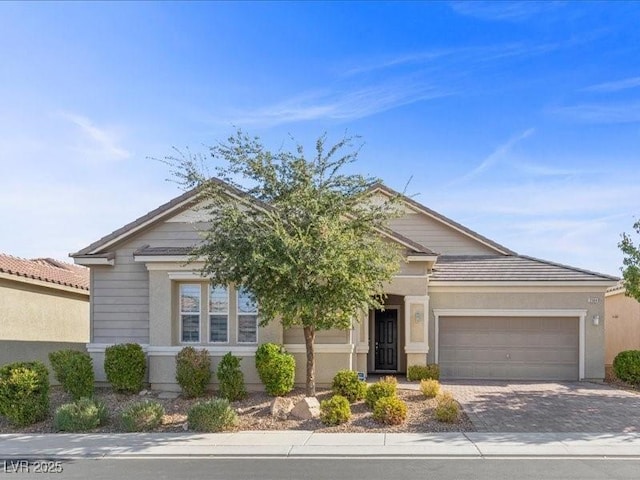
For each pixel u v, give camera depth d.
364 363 20.25
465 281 21.41
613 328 25.89
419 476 9.62
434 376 19.84
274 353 16.61
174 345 17.80
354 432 13.11
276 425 13.83
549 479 9.42
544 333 21.52
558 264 22.91
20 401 14.11
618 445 11.66
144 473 9.98
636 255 19.20
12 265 21.56
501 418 14.21
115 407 15.94
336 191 15.12
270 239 13.73
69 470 10.27
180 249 18.08
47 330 23.00
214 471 10.08
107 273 18.94
